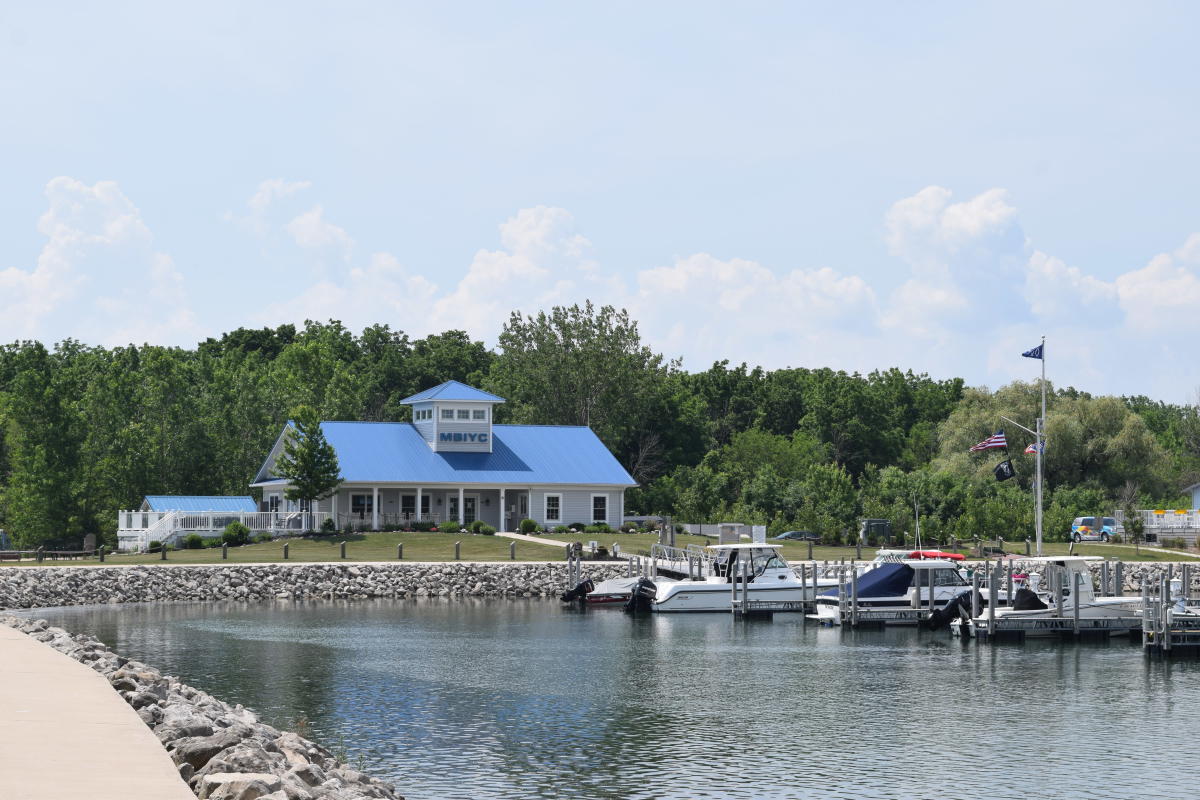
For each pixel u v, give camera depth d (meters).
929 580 79.81
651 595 86.25
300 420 116.81
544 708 46.94
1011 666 59.75
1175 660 62.28
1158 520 135.00
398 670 56.41
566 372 173.50
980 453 165.00
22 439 140.75
